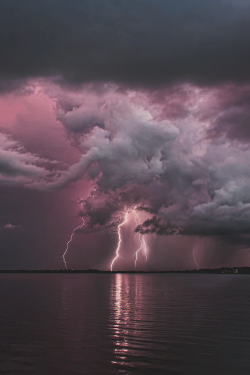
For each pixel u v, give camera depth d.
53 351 17.80
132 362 16.05
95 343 19.56
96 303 41.53
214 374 14.57
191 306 38.88
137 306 38.56
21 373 14.34
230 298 50.91
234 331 23.50
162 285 93.19
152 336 21.59
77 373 14.38
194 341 20.31
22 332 22.67
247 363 16.06
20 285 90.31
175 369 15.16
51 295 54.47
